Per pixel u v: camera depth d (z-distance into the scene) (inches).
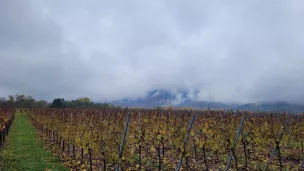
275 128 530.3
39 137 964.0
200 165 501.0
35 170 482.3
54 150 681.0
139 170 468.1
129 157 409.1
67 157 582.2
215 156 569.6
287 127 657.6
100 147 433.4
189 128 422.3
